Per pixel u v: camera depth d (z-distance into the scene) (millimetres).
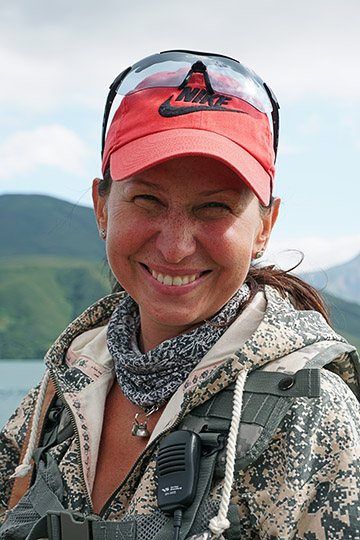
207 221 2008
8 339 128000
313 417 1875
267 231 2287
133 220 2055
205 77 2098
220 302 2096
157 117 2062
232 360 1960
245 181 1955
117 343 2295
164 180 1986
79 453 2152
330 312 2459
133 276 2127
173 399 2057
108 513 2023
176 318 2055
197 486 1859
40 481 2184
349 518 1773
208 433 1912
